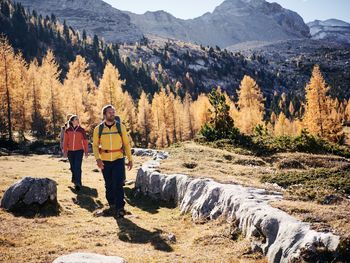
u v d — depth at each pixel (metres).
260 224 7.70
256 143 29.98
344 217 7.08
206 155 23.31
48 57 88.69
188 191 12.22
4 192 12.16
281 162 22.80
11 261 6.97
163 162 18.83
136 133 86.94
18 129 62.56
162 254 7.84
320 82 51.47
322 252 6.00
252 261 7.11
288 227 6.93
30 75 67.94
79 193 14.54
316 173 16.30
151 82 196.88
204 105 77.50
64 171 21.25
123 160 11.24
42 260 7.07
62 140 17.38
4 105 56.00
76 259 5.96
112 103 63.69
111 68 64.56
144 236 9.20
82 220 10.51
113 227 9.84
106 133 10.99
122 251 7.91
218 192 10.72
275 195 10.22
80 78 81.38
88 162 27.22
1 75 54.56
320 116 51.28
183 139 88.06
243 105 76.69
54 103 66.00
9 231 8.85
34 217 10.45
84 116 64.62
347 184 13.77
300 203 8.56
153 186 14.44
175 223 10.77
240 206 9.06
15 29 182.75
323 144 30.20
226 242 8.36
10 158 29.17
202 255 7.75
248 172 17.22
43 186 11.31
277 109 182.00
